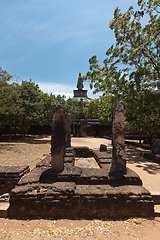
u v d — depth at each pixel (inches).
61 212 158.4
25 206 159.8
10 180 213.3
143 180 243.6
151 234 135.9
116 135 198.4
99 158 303.0
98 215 159.0
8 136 1008.2
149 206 161.0
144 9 438.6
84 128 1327.5
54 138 203.0
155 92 416.8
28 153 466.0
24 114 729.0
